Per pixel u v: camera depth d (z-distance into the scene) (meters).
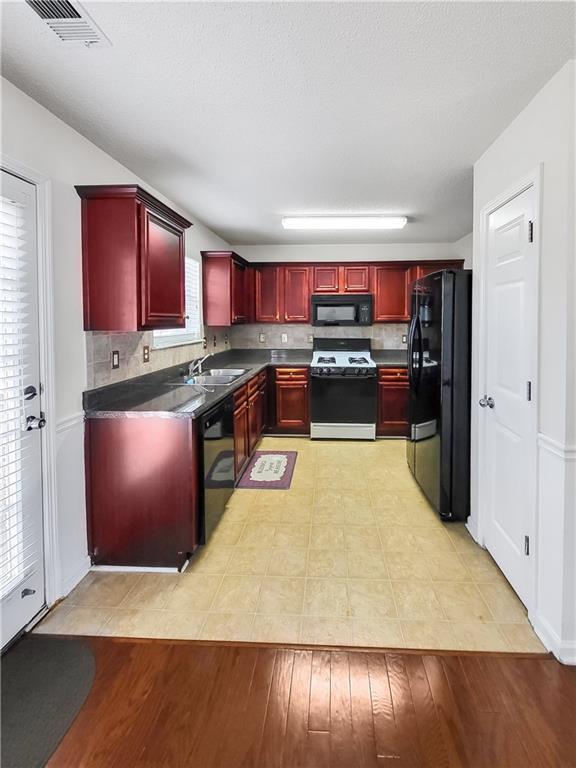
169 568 2.51
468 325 2.96
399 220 4.26
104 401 2.65
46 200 2.08
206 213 4.11
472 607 2.15
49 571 2.14
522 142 2.13
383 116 2.21
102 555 2.52
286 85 1.92
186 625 2.03
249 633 1.97
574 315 1.72
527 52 1.67
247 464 4.23
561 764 1.37
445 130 2.35
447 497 3.06
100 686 1.68
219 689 1.66
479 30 1.55
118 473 2.49
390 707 1.57
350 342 5.86
